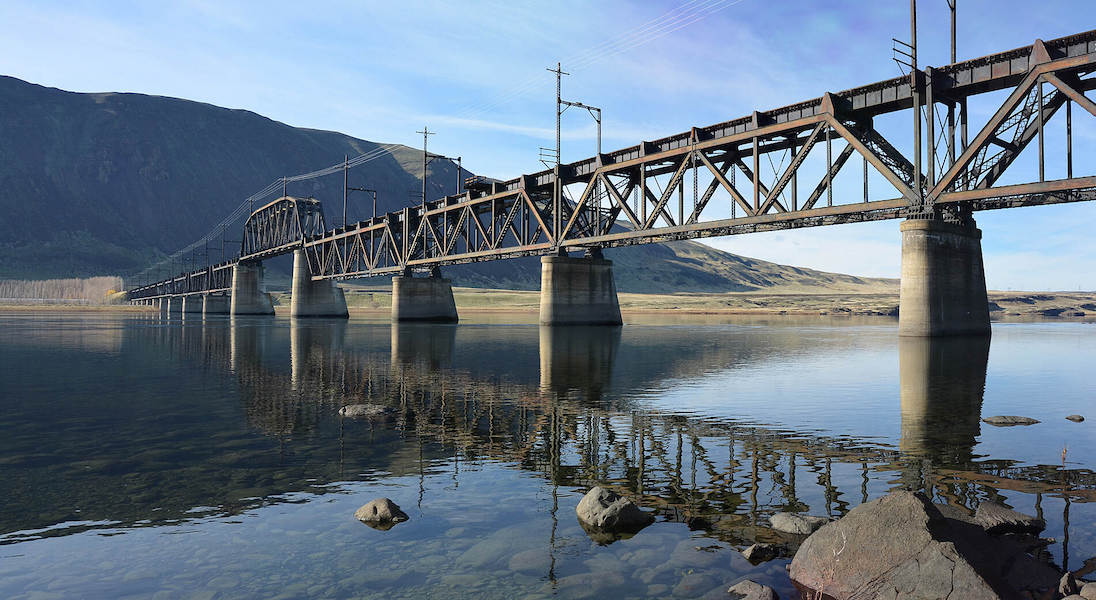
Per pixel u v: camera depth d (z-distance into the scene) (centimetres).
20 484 1041
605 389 2220
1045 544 749
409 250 9556
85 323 8744
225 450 1284
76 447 1315
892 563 645
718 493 971
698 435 1410
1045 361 3206
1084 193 3575
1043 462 1150
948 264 4231
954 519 727
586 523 847
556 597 631
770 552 743
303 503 942
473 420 1608
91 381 2473
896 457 1193
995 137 3934
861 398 1978
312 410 1777
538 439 1376
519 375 2650
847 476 1059
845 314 17888
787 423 1559
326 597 633
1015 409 1762
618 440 1366
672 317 13975
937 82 4169
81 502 946
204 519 872
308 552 752
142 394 2111
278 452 1264
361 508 884
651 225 5997
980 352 3659
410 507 919
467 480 1059
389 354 3772
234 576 684
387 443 1343
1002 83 4003
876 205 4328
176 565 714
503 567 707
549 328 6988
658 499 945
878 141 4559
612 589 650
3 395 2091
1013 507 885
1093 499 922
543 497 964
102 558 734
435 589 651
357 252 11156
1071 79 3638
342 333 6391
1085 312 19012
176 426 1542
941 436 1389
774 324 9888
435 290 9556
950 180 3988
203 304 17975
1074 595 586
